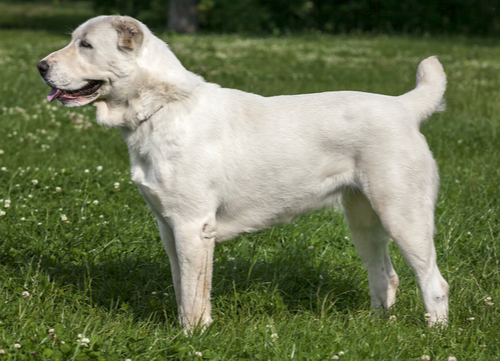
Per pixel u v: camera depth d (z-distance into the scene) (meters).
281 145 3.65
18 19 29.67
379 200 3.61
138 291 4.20
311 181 3.71
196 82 3.67
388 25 25.36
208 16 25.66
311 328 3.67
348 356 3.29
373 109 3.65
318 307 4.02
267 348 3.42
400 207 3.59
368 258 4.07
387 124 3.61
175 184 3.51
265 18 25.67
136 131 3.62
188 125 3.54
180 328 3.67
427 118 3.83
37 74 11.95
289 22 26.05
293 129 3.67
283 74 13.53
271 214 3.78
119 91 3.58
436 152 7.27
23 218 5.07
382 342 3.48
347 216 3.98
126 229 5.15
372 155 3.60
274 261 4.73
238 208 3.72
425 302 3.68
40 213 5.30
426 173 3.65
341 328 3.67
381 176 3.59
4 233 4.82
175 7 24.16
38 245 4.67
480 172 6.47
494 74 13.77
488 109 9.48
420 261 3.64
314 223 5.42
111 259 4.64
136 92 3.56
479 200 5.73
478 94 10.84
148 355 3.27
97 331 3.55
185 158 3.51
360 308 4.18
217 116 3.62
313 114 3.69
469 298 4.13
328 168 3.69
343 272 4.69
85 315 3.82
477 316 3.87
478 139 7.85
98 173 6.34
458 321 3.81
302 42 21.64
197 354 3.25
